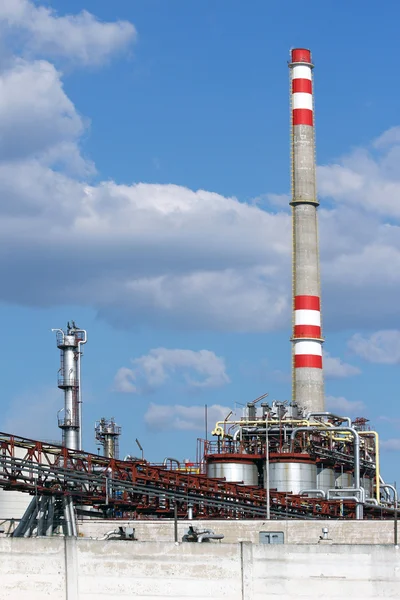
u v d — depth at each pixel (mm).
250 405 121875
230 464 114812
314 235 147250
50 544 63562
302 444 118625
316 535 80062
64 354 118062
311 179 148750
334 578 61094
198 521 80750
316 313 144000
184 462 118500
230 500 94375
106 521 82688
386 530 79625
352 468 129125
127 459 109562
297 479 114250
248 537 80125
